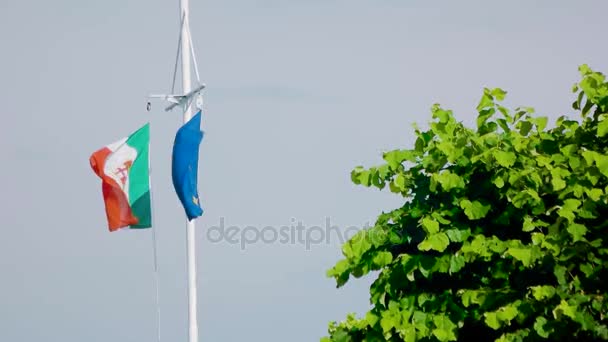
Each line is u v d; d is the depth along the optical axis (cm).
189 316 5978
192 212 5816
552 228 4331
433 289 4528
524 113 4616
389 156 4572
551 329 4234
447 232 4403
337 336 4684
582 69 4628
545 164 4441
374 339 4525
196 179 5816
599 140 4603
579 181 4400
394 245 4616
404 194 4575
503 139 4528
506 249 4388
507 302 4366
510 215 4456
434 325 4422
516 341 4303
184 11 6125
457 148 4444
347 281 4550
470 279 4516
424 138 4581
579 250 4312
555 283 4422
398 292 4519
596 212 4359
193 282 5978
